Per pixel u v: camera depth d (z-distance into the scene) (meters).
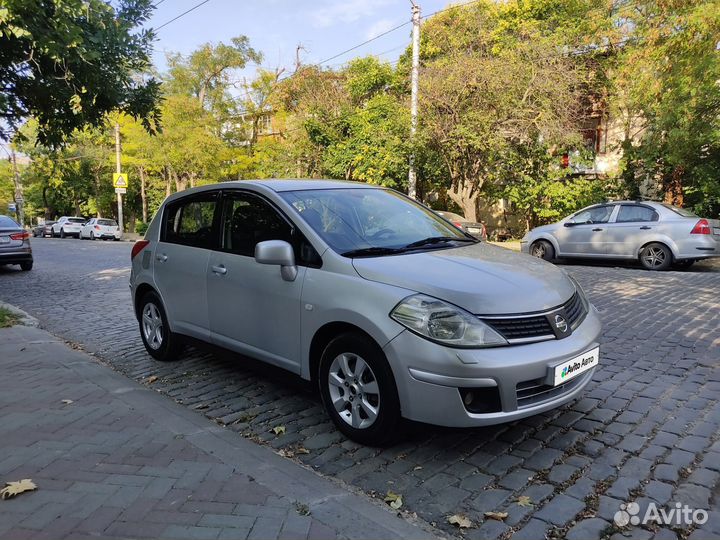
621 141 18.78
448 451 3.46
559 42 19.09
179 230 5.21
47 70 6.93
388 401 3.26
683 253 11.27
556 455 3.36
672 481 3.03
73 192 45.59
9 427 3.77
